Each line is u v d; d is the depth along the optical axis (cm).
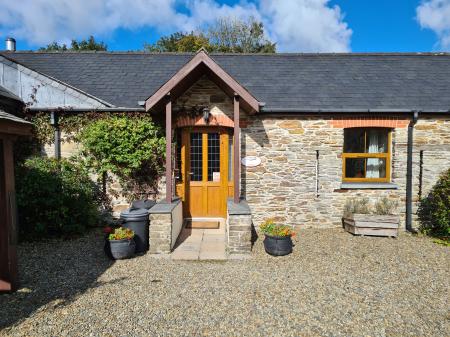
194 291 424
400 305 392
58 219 648
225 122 759
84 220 713
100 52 1057
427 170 765
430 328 341
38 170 669
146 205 688
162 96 605
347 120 762
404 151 768
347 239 684
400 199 776
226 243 631
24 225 647
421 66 950
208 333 327
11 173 408
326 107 752
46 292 418
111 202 788
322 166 770
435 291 434
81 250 595
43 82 779
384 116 761
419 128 762
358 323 349
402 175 771
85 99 773
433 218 759
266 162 771
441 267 525
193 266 520
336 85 846
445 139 762
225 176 783
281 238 566
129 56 1043
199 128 779
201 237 668
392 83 857
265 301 398
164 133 782
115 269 503
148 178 788
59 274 480
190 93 759
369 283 458
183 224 754
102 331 328
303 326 342
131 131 759
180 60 1020
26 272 486
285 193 775
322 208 776
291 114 757
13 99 742
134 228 576
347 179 796
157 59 1026
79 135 772
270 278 471
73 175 717
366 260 555
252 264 530
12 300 395
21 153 768
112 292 419
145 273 487
